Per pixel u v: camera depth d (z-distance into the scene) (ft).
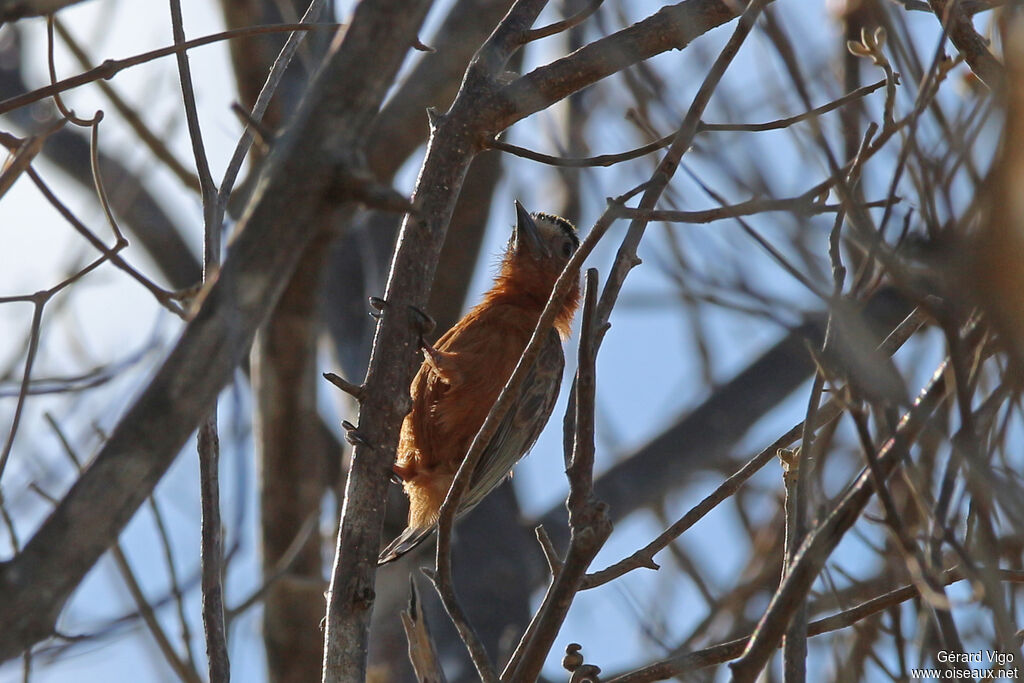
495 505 56.90
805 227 19.35
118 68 24.64
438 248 26.71
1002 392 18.94
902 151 19.10
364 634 24.54
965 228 16.56
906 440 18.72
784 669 20.39
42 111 52.70
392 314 26.21
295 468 53.06
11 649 14.97
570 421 23.62
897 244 18.93
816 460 24.94
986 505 18.45
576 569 20.75
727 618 49.52
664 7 27.40
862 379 18.03
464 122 26.86
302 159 16.35
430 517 42.27
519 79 27.09
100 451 15.52
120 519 15.46
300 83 54.90
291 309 51.34
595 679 23.94
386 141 52.01
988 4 24.64
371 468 25.48
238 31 25.09
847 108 25.00
